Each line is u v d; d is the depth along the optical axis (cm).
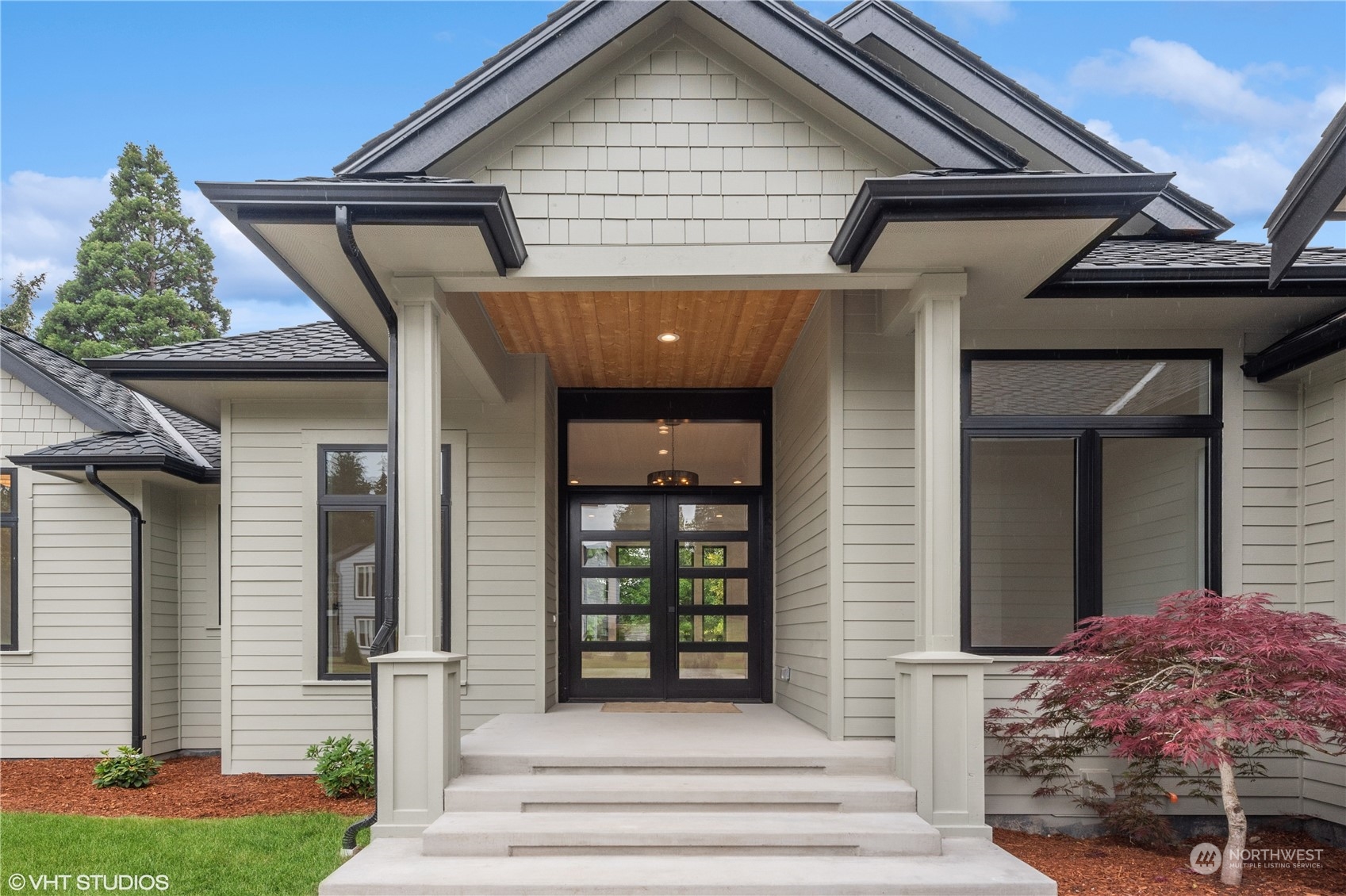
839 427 595
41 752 848
